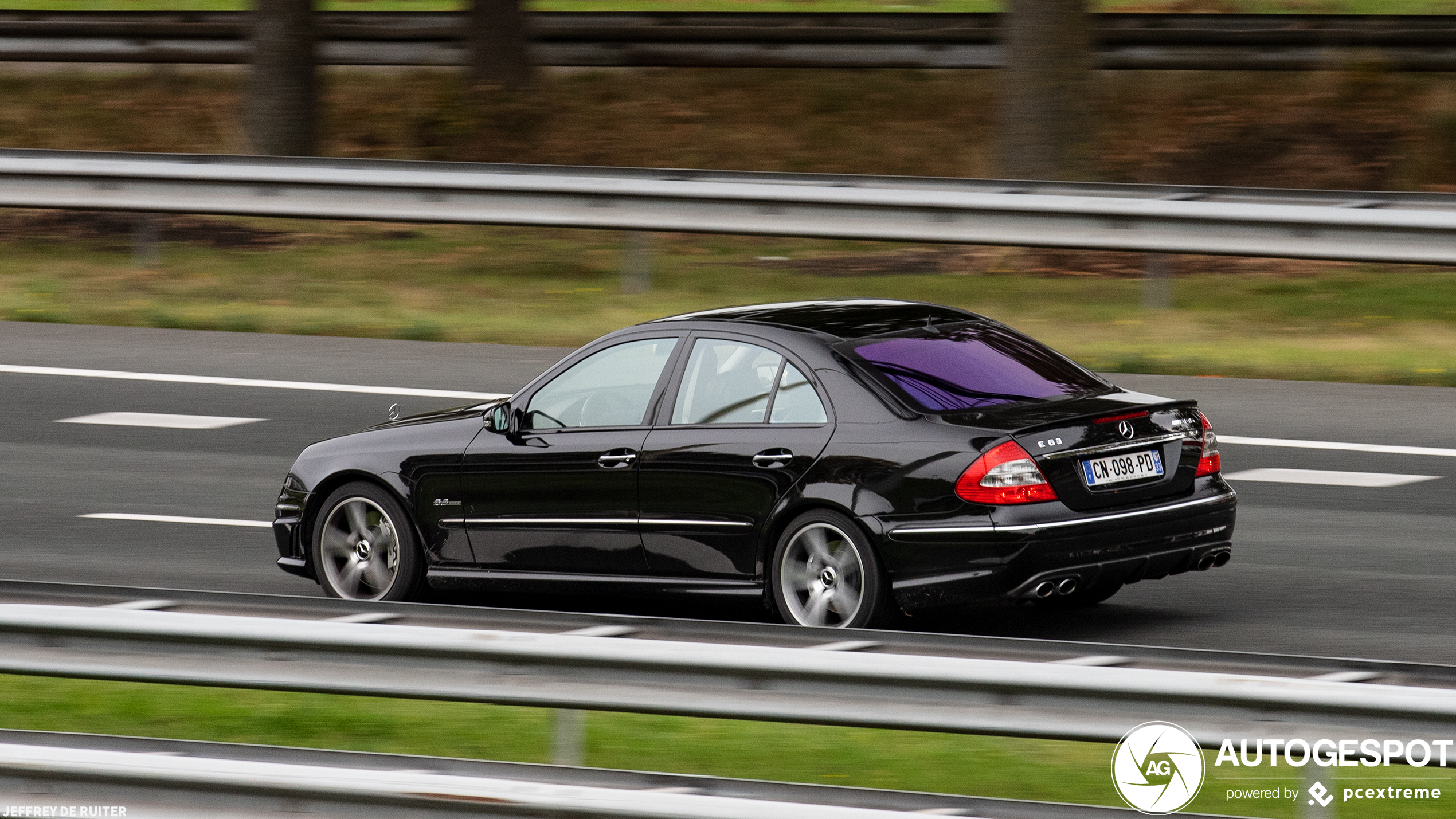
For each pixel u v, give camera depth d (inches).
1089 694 659.4
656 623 754.8
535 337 1936.5
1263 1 3895.2
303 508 1153.4
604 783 663.1
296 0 2797.7
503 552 1096.2
